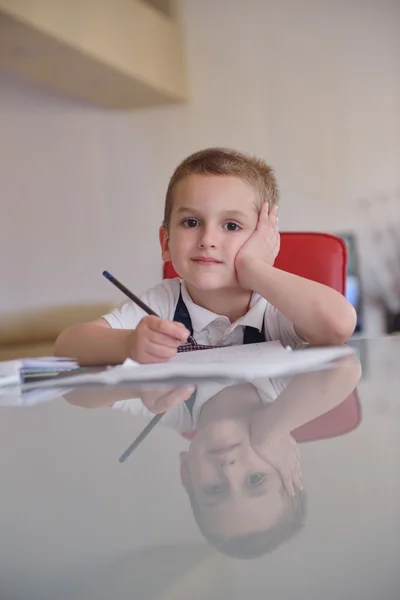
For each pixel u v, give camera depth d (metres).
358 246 4.27
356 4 4.27
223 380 0.61
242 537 0.16
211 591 0.13
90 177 4.89
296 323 1.02
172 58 4.47
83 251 4.93
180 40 4.60
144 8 4.14
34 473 0.26
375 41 4.24
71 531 0.18
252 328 1.11
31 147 4.98
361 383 0.51
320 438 0.29
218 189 1.09
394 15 4.19
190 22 4.61
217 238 1.09
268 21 4.46
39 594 0.14
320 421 0.33
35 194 5.00
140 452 0.28
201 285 1.10
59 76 4.00
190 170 1.13
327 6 4.33
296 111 4.43
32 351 3.74
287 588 0.13
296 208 4.44
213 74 4.60
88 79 4.07
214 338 1.13
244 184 1.11
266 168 1.22
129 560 0.15
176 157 4.73
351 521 0.17
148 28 4.18
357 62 4.29
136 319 1.15
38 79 4.06
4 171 5.04
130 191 4.84
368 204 4.27
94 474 0.25
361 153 4.29
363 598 0.13
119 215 4.86
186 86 4.66
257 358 0.76
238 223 1.11
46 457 0.29
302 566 0.14
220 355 0.85
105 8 3.72
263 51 4.48
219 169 1.11
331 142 4.35
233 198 1.09
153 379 0.65
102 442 0.32
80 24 3.51
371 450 0.26
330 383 0.52
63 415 0.43
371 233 4.26
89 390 0.60
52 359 0.86
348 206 4.32
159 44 4.31
